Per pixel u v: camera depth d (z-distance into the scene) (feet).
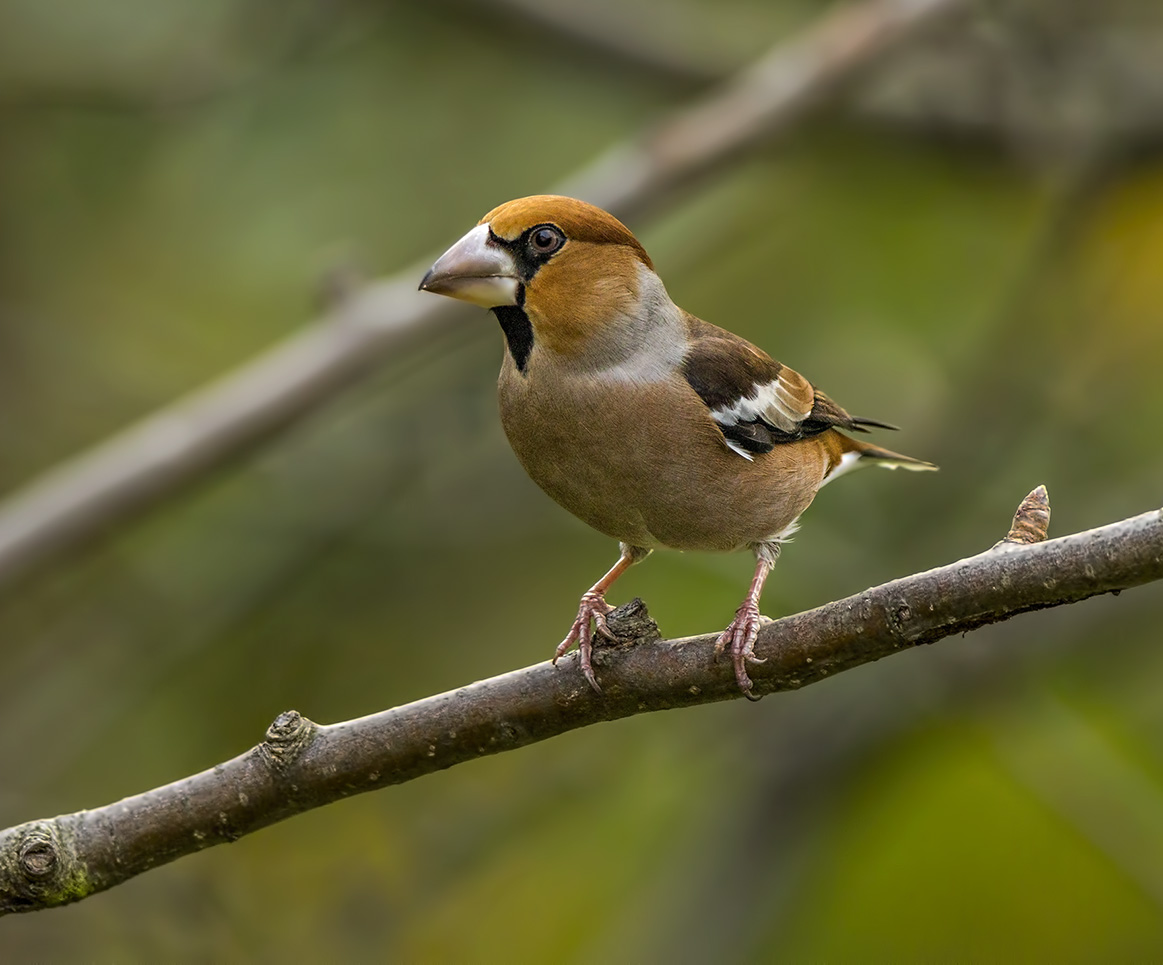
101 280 48.06
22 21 45.09
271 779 21.83
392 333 38.68
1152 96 44.60
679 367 26.66
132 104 45.19
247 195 47.21
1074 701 42.65
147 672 43.24
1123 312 45.60
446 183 48.11
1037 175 46.42
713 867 40.78
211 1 45.91
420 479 46.52
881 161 48.39
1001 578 19.70
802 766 41.29
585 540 45.52
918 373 47.29
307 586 45.60
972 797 40.40
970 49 45.52
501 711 21.95
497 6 45.78
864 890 39.65
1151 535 18.85
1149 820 37.58
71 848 21.56
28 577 37.22
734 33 50.49
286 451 45.75
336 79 47.16
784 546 42.32
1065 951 38.01
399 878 39.34
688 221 49.37
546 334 25.98
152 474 37.50
